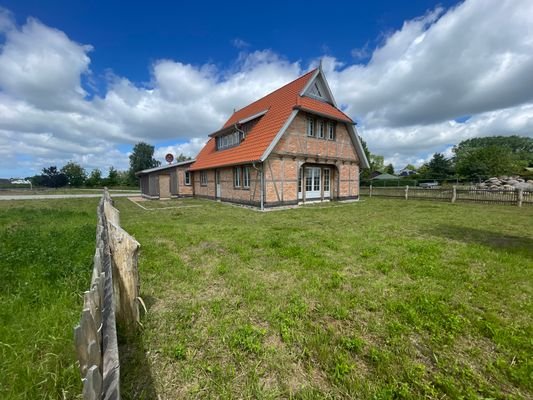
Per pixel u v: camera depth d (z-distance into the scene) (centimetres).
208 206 1391
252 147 1284
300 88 1366
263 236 647
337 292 341
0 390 166
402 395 180
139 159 5084
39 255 420
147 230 716
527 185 2377
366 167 1722
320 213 1094
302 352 228
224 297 331
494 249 523
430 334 252
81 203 1586
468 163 3944
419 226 783
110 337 142
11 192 3073
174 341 242
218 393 184
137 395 182
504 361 211
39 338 218
